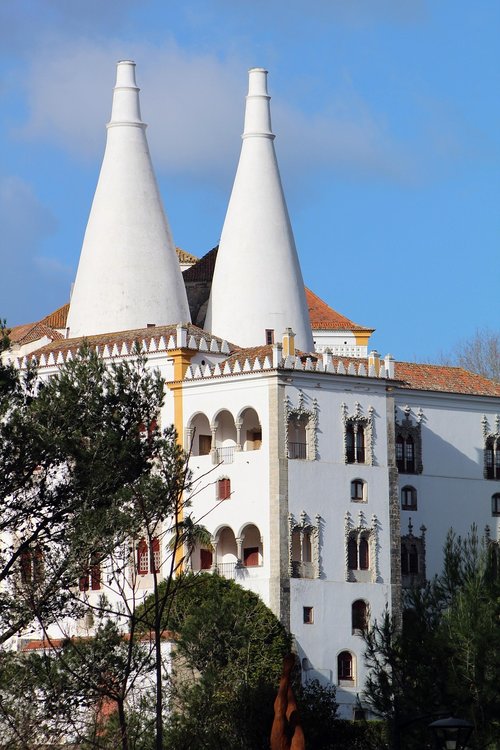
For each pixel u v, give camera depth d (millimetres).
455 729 76875
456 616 89000
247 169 161250
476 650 86812
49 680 77812
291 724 72438
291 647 132875
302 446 139375
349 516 140875
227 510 139250
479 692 86500
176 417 142375
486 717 86375
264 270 159625
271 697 102062
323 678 136375
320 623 137250
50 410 76562
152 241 158750
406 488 150250
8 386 77500
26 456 75375
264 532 136875
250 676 107188
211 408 140875
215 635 107750
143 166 159875
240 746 97000
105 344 146000
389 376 145375
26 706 77812
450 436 154250
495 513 156750
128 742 83125
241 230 160250
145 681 104875
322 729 107938
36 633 120000
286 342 142500
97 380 79000
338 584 139000
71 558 77062
